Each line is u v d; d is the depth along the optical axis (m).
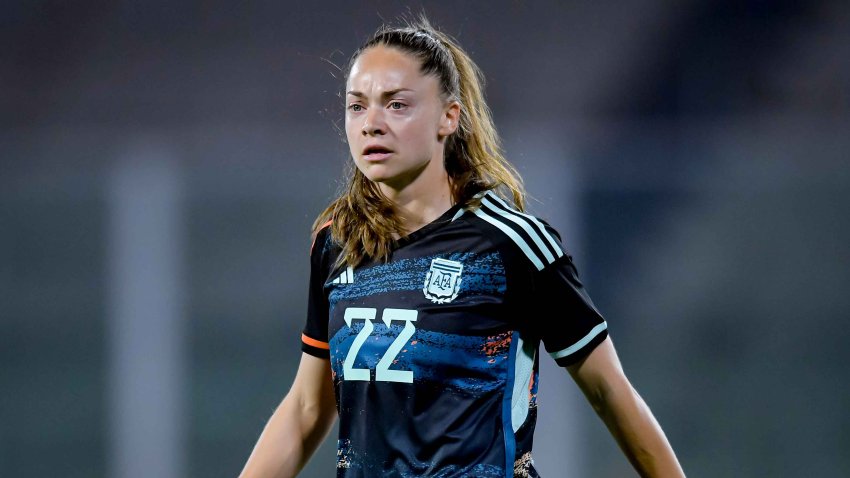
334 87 35.34
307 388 10.45
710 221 29.72
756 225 29.77
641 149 31.52
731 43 35.50
